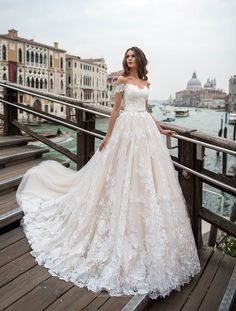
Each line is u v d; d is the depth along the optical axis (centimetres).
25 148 445
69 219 258
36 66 5297
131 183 231
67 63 6550
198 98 15500
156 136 253
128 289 209
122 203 225
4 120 480
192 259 242
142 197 225
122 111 270
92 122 374
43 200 314
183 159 285
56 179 335
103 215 238
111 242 226
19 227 291
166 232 221
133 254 215
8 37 4675
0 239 268
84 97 7006
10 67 4784
